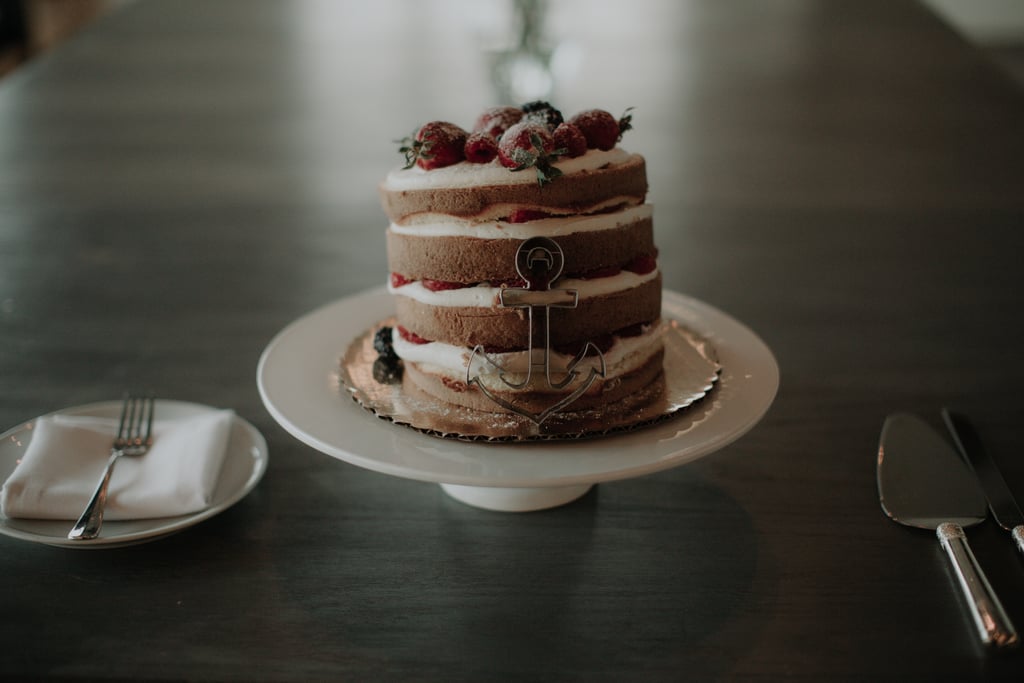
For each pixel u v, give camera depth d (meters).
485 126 0.70
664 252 1.11
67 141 1.50
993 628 0.55
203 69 1.88
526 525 0.65
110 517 0.62
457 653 0.54
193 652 0.54
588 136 0.68
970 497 0.65
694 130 1.54
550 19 1.99
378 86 1.75
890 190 1.29
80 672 0.53
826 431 0.75
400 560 0.61
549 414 0.64
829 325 0.93
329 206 1.25
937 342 0.89
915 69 1.83
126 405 0.72
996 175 1.33
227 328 0.92
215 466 0.66
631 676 0.53
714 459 0.72
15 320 0.94
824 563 0.61
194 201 1.27
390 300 0.85
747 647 0.55
